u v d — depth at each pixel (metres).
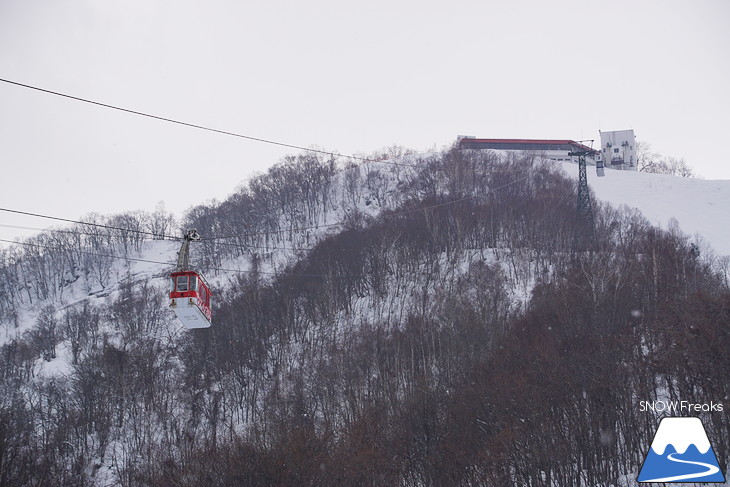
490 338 105.25
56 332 165.12
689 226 178.62
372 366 112.38
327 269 156.38
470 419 79.50
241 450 79.62
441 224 166.12
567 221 157.75
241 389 120.56
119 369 127.81
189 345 139.88
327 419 96.31
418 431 84.19
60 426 112.75
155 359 137.00
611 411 74.12
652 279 103.38
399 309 136.25
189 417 117.38
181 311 55.53
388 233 165.25
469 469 73.62
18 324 193.00
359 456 75.50
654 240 134.00
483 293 126.75
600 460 72.31
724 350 70.12
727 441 66.38
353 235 173.12
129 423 116.31
